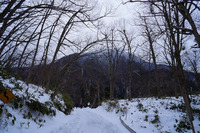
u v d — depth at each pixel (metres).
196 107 9.13
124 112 11.72
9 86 6.21
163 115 8.48
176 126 7.04
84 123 7.71
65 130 5.63
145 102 12.88
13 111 4.89
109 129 6.61
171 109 9.64
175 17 5.04
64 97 15.14
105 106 16.12
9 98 4.06
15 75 9.12
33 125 4.95
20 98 5.78
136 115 9.61
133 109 11.62
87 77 27.98
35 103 6.15
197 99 10.66
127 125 7.62
